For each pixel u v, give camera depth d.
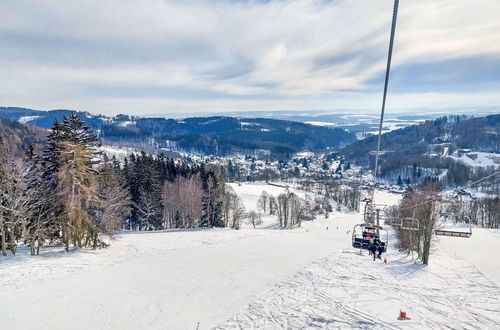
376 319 17.88
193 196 70.88
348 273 28.20
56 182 31.98
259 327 17.75
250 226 102.06
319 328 16.94
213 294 23.62
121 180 56.25
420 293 22.81
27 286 23.59
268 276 28.58
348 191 163.38
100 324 18.72
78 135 33.31
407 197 59.09
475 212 93.06
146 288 24.67
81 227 33.34
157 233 54.81
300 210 105.81
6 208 29.69
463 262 36.88
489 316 18.84
